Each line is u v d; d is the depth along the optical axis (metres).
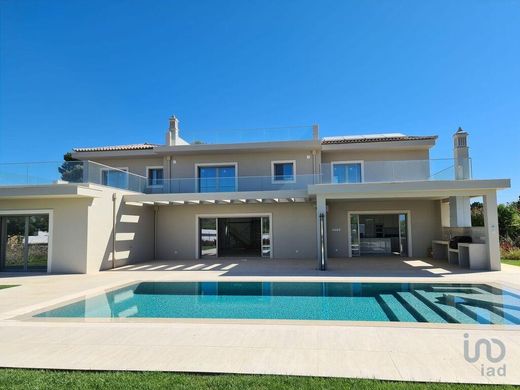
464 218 16.67
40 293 9.91
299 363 4.44
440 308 8.22
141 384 3.83
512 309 8.04
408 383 3.78
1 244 15.20
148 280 12.00
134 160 21.23
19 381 3.94
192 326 6.25
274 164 20.08
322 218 14.49
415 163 15.55
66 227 14.55
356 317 7.54
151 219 19.81
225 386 3.75
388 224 20.45
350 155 20.08
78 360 4.63
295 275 12.80
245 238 20.03
